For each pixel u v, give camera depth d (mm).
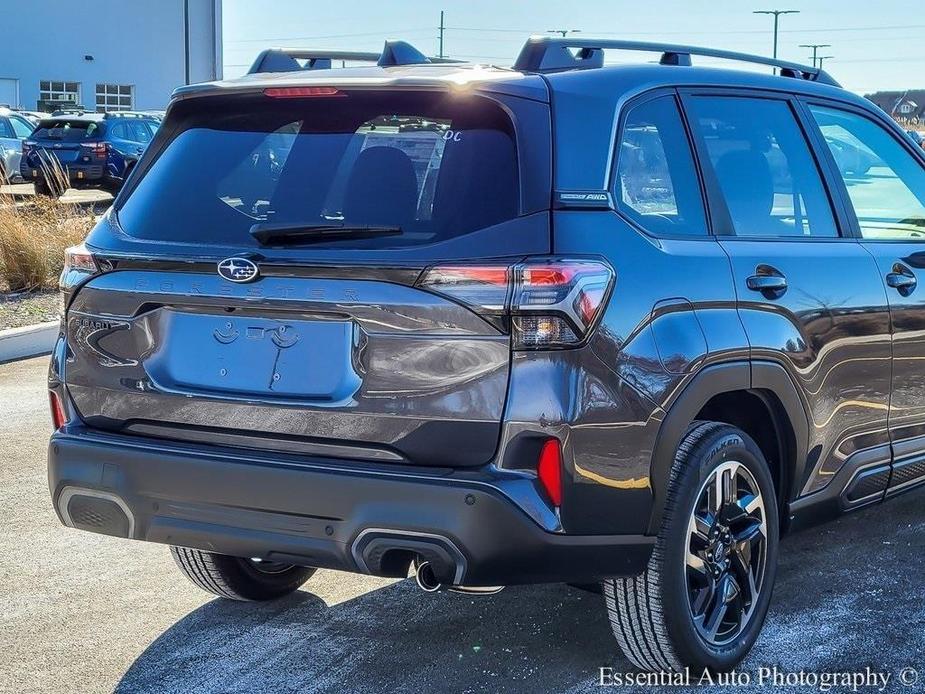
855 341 4121
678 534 3418
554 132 3266
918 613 4242
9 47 52094
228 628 4148
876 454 4367
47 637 4070
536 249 3094
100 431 3520
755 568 3822
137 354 3449
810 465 4020
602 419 3123
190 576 4223
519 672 3758
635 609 3457
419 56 3988
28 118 27734
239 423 3287
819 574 4641
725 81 4008
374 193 3277
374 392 3119
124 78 55281
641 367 3230
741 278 3658
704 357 3416
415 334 3076
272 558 3238
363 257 3121
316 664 3838
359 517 3068
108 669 3811
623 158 3445
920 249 4590
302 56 4207
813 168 4262
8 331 9578
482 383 3037
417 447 3096
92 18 54062
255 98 3600
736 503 3701
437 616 4234
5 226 11992
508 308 3004
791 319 3812
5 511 5516
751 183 3939
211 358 3338
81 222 12938
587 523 3143
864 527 5254
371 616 4246
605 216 3268
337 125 3457
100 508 3432
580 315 3051
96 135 22016
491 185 3176
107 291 3486
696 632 3533
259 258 3236
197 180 3561
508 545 3027
